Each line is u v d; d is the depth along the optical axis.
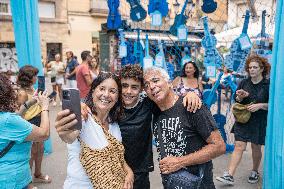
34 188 3.70
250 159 4.94
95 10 20.83
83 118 1.82
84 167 1.80
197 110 2.00
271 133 3.14
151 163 2.40
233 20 9.26
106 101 1.95
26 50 4.70
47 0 19.22
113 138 1.94
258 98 3.79
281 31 2.91
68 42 20.34
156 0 4.84
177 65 6.41
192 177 2.01
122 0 7.13
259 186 3.96
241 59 4.77
